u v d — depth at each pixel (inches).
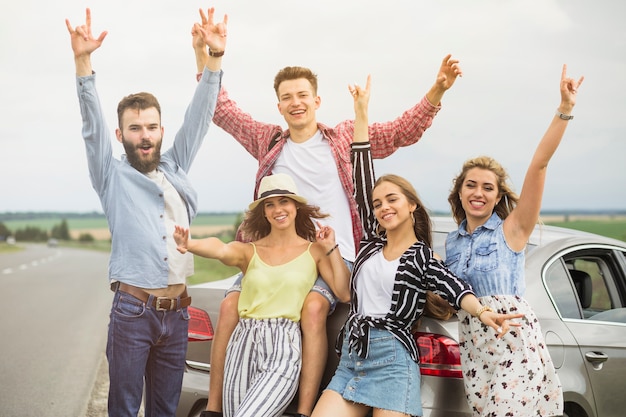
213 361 161.2
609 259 191.2
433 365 144.3
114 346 154.7
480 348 145.5
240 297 160.1
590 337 171.5
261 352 151.7
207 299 170.7
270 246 162.1
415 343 144.9
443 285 143.2
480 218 154.2
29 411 262.1
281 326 152.9
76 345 418.0
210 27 165.0
